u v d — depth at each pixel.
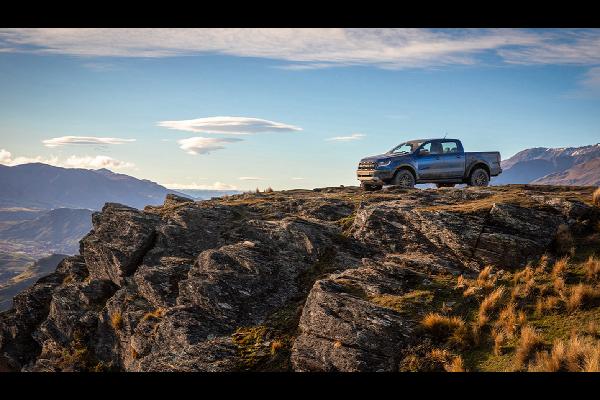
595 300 13.19
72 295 22.78
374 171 26.50
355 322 13.74
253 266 18.12
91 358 20.11
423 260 16.73
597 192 17.66
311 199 24.80
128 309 19.92
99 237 24.12
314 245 19.11
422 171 26.53
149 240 22.73
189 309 17.17
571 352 11.27
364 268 16.89
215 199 30.14
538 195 18.78
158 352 16.45
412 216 18.64
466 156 27.62
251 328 16.08
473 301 14.44
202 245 21.64
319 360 13.40
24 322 24.55
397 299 14.75
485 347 12.66
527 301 13.89
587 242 15.73
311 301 15.23
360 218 20.02
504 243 16.08
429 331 13.33
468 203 19.67
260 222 21.28
